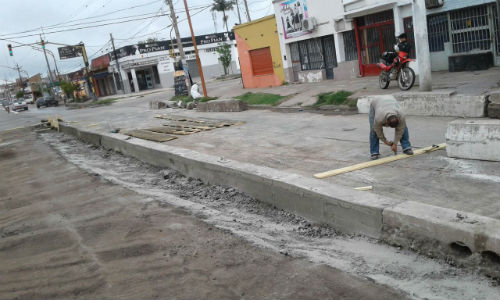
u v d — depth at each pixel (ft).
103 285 14.40
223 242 17.22
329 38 65.98
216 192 25.67
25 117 128.57
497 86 34.71
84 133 54.08
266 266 14.88
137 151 38.45
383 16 56.03
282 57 75.15
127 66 170.91
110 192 26.99
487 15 45.52
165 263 15.70
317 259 15.20
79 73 229.25
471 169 21.31
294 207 20.66
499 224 13.56
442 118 33.19
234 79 144.97
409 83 42.80
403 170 22.45
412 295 12.35
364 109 40.55
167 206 22.80
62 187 30.35
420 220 14.93
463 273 13.51
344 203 17.75
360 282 13.33
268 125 43.01
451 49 50.08
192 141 39.81
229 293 13.32
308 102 51.24
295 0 68.08
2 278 15.66
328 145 30.73
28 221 22.98
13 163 44.52
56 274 15.58
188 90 89.81
